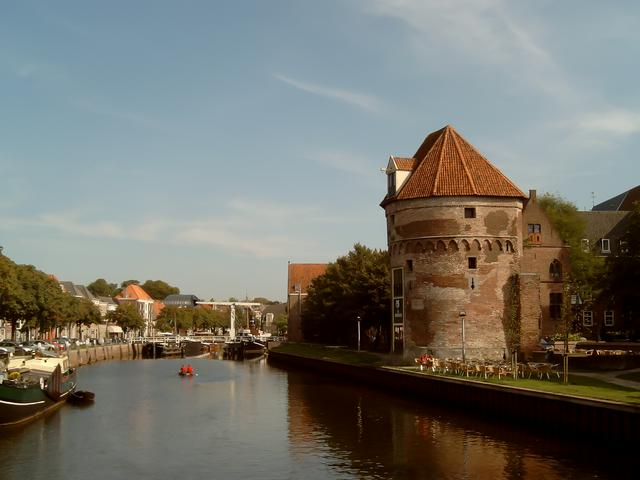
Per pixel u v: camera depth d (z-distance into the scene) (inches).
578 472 1075.9
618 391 1393.9
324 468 1181.7
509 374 1771.7
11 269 3011.8
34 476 1174.3
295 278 5846.5
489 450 1245.7
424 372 2005.4
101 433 1566.2
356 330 3828.7
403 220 2452.0
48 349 3361.2
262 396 2257.6
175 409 1963.6
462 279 2331.4
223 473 1176.8
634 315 2470.5
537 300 2346.2
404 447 1305.4
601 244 3501.5
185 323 7618.1
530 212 3009.4
